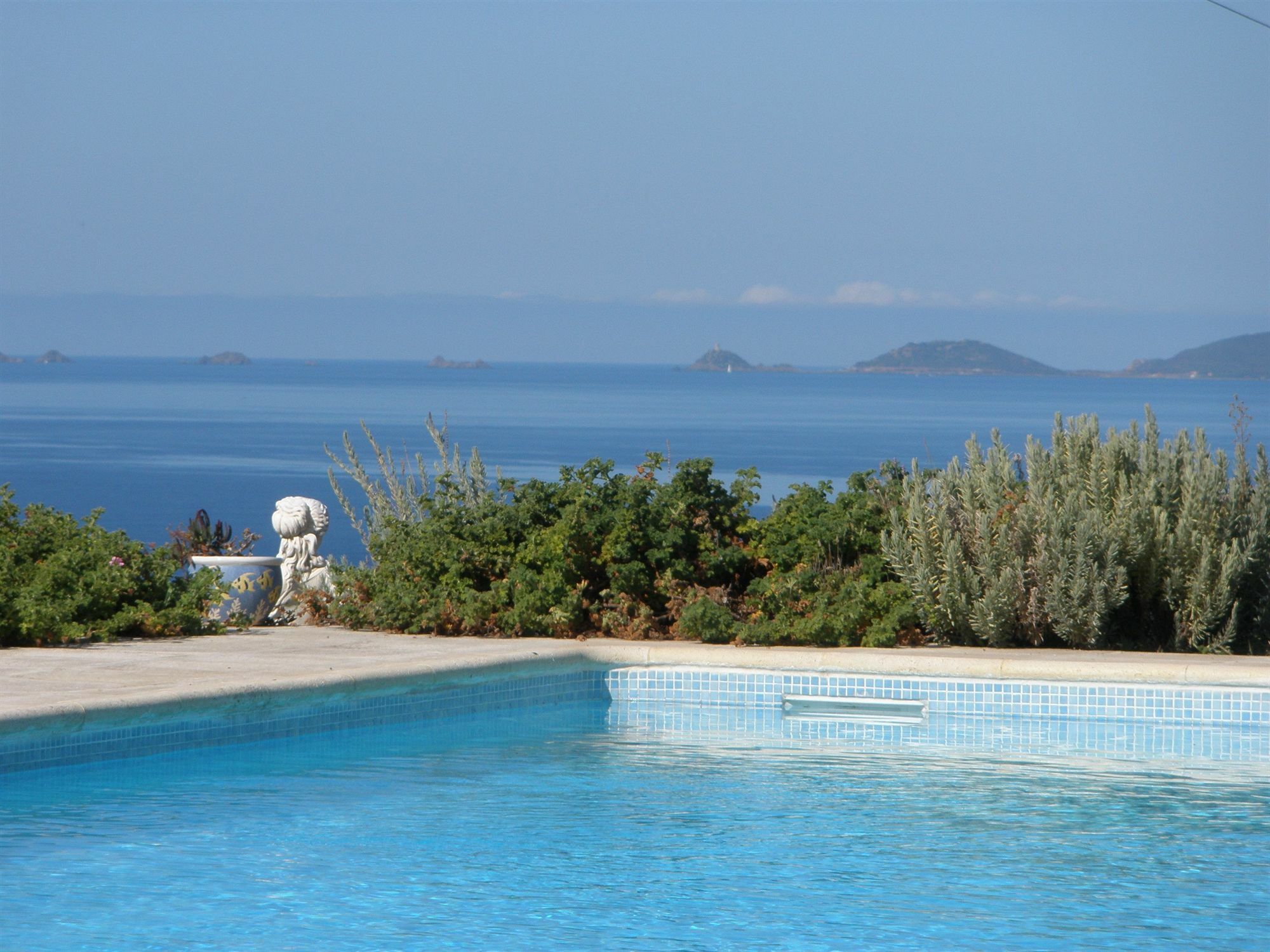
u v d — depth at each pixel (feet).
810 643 44.91
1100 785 32.65
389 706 37.73
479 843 27.22
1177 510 45.06
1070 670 39.91
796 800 30.99
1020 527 44.83
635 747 36.50
